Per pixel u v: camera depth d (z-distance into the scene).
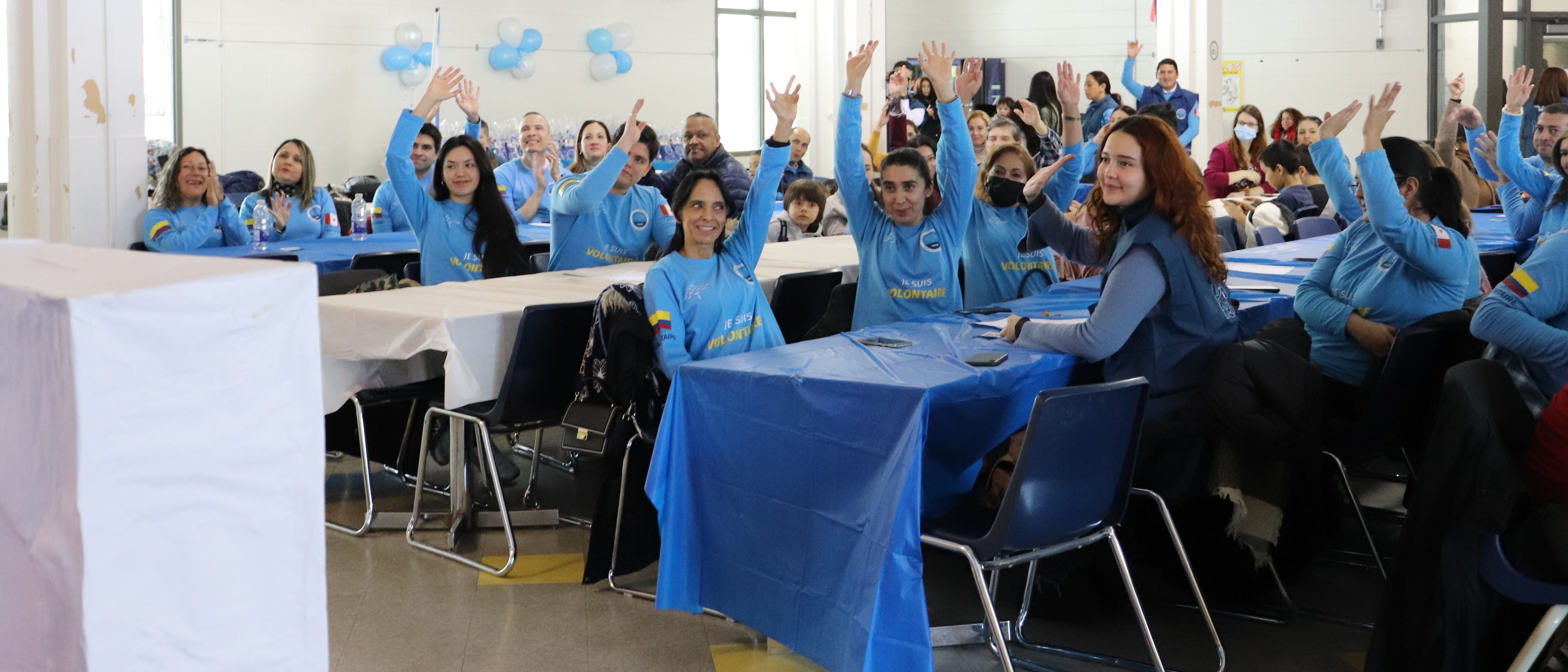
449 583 3.14
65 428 0.97
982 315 3.25
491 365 3.21
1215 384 2.59
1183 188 2.66
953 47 14.71
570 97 11.31
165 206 5.21
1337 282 3.24
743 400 2.52
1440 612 2.15
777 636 2.52
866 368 2.51
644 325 2.92
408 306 3.32
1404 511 3.59
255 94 9.64
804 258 4.58
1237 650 2.67
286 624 1.12
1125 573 2.42
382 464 4.32
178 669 1.04
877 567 2.25
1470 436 2.07
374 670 2.59
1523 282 2.47
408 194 4.25
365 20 10.10
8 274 1.11
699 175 3.02
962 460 2.52
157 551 1.02
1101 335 2.59
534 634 2.80
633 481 2.96
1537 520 2.08
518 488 4.02
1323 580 3.09
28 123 5.04
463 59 10.61
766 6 12.84
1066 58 14.02
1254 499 2.62
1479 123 6.16
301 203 5.91
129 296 0.98
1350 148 13.06
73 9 4.94
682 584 2.67
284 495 1.10
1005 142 4.37
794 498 2.46
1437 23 12.45
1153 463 2.64
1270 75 13.35
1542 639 2.06
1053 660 2.64
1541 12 12.25
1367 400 2.95
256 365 1.07
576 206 4.23
